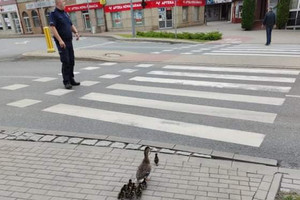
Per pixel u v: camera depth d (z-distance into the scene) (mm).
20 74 11359
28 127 5863
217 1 43781
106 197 3438
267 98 6969
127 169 4020
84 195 3492
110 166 4109
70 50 8391
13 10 45906
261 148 4625
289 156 4355
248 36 24297
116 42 24719
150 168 3611
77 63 13203
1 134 5398
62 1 7871
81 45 23109
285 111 6102
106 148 4664
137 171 3600
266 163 4086
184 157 4297
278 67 10406
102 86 8719
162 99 7246
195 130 5383
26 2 43938
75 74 10648
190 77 9453
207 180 3693
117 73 10508
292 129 5238
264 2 31000
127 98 7445
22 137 5219
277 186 3514
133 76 9898
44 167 4164
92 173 3951
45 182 3797
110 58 13688
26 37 39062
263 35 24469
